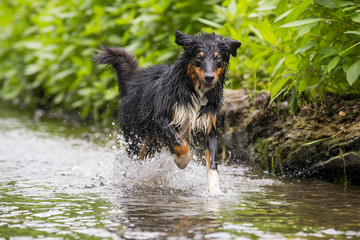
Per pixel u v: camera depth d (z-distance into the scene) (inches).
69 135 538.3
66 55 647.8
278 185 289.7
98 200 246.2
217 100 290.4
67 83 679.7
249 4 417.4
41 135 535.5
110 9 596.1
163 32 557.0
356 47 281.6
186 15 524.1
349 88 317.7
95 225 197.3
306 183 296.0
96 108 612.4
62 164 370.3
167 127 289.1
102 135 536.4
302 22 272.7
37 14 763.4
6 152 424.5
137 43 560.1
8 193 263.7
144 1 548.7
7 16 837.2
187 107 285.7
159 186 288.7
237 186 287.7
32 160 386.9
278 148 326.3
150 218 207.6
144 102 318.7
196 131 296.5
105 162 379.9
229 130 399.9
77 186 286.2
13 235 184.5
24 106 828.0
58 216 212.7
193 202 241.6
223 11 439.2
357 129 289.0
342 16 294.7
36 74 792.9
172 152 301.3
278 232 186.9
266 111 363.6
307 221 203.3
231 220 204.4
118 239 178.1
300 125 323.9
